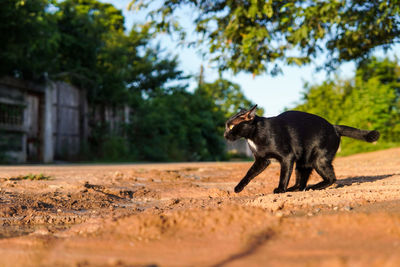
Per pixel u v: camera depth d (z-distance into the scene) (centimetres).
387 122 1992
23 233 317
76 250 212
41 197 466
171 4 1002
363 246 194
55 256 205
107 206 448
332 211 328
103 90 2119
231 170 986
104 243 223
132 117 2391
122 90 2192
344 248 192
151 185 638
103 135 2119
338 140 511
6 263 206
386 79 2380
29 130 1739
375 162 1059
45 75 1780
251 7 851
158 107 2628
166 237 229
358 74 2059
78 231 278
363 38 1087
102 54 2088
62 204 443
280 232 228
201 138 2912
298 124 491
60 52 1908
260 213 254
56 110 1859
